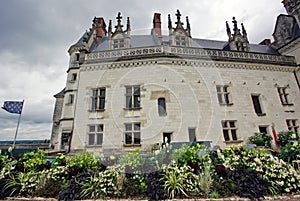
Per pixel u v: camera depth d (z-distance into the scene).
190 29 16.97
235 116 13.90
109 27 16.48
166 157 5.55
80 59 14.26
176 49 14.23
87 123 12.34
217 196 4.57
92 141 11.97
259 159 5.51
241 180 4.93
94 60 13.87
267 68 16.34
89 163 5.85
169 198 4.52
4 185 5.44
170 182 4.73
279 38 20.02
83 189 4.97
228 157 5.88
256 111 15.02
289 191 4.93
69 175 5.63
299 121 15.14
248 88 15.15
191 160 5.50
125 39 15.77
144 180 5.10
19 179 5.62
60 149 15.44
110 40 15.95
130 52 14.04
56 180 5.59
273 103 15.19
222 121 13.20
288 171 5.27
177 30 16.41
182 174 4.97
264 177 5.09
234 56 16.08
